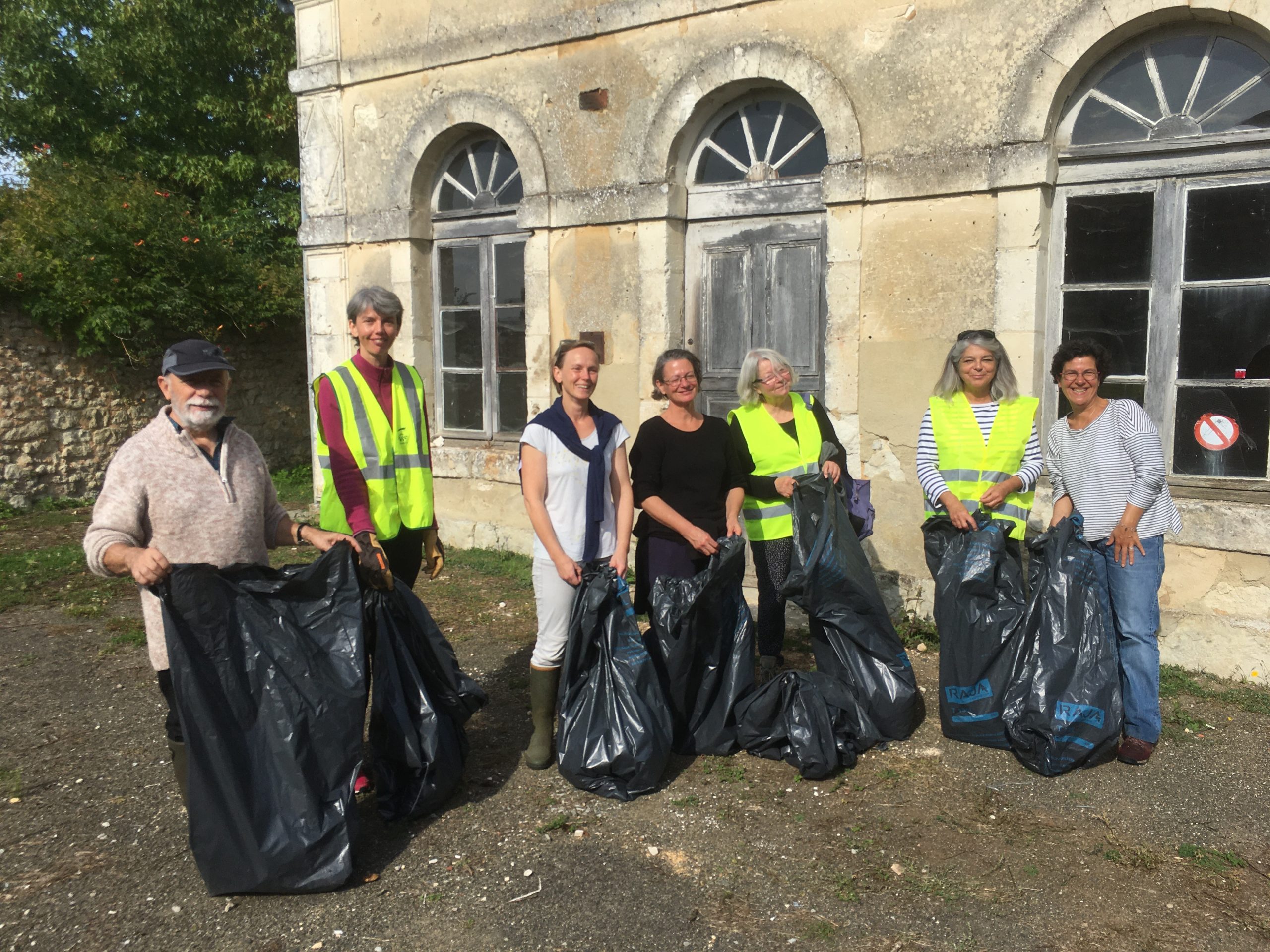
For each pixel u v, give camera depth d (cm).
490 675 477
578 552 357
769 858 303
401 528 372
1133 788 347
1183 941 258
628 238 614
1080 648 361
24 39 1330
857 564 397
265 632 285
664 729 348
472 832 321
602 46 611
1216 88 449
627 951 259
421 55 689
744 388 423
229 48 1400
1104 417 373
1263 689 437
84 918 275
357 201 746
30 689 464
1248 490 454
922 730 400
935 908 275
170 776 367
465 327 732
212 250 1062
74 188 988
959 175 492
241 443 298
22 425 930
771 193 573
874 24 512
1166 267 466
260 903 282
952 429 400
